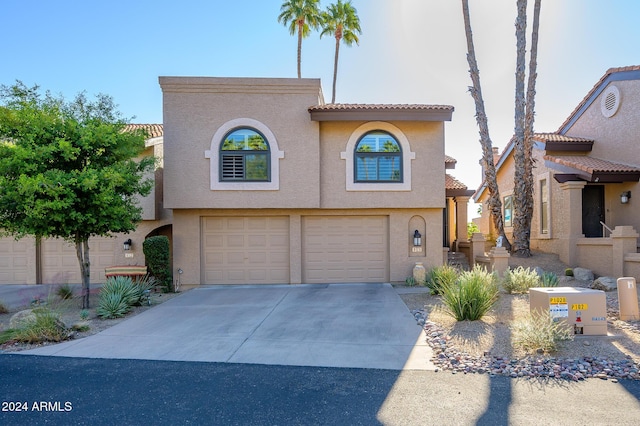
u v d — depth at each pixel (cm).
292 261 1523
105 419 473
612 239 1415
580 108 1964
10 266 1688
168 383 580
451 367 632
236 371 628
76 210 1099
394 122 1505
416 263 1520
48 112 1137
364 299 1202
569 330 696
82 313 1012
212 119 1462
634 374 582
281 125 1469
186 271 1502
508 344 717
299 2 3275
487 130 1812
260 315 1016
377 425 456
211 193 1461
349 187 1496
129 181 1204
